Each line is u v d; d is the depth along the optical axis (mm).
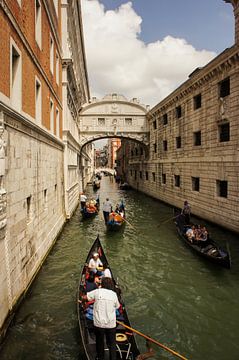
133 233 14508
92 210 18312
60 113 15758
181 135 20156
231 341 6035
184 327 6512
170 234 14250
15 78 7387
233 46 12820
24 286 7426
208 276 9203
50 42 12367
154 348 5777
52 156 12461
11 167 6551
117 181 55938
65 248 11883
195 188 18406
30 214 8453
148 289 8344
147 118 29328
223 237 13133
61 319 6609
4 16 6168
